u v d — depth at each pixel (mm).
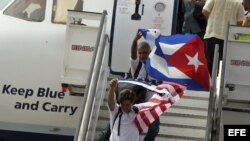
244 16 18172
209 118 14383
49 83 17500
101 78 15766
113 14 18344
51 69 17562
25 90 17516
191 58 16078
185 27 19594
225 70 15883
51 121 17531
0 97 17531
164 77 15914
